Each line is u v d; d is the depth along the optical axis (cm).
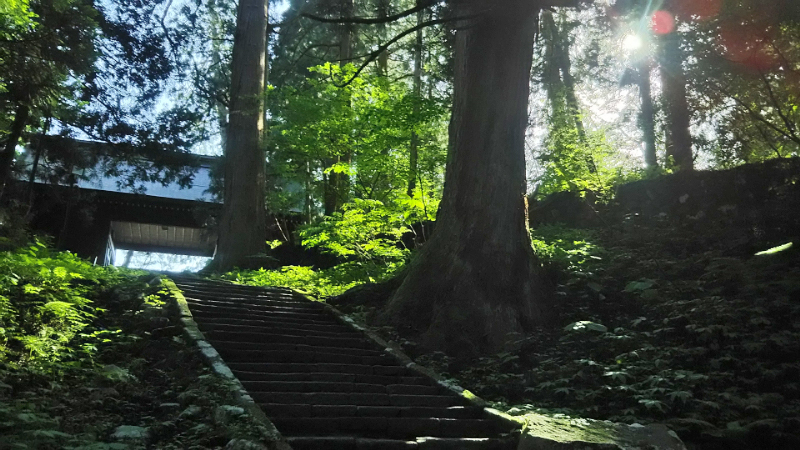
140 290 882
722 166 1483
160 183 2152
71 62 1009
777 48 1009
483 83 935
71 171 1844
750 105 1241
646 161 1545
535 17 955
